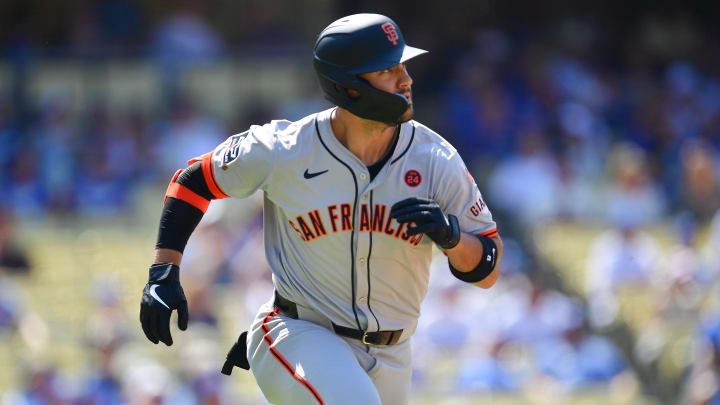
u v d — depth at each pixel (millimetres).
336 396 10766
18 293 33125
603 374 31797
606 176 47344
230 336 31422
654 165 50844
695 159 42406
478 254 11375
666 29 65938
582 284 38406
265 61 50656
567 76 54125
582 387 31375
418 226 10680
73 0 53125
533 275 37500
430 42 55469
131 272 37906
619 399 31391
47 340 32125
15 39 51844
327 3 56375
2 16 52469
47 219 42031
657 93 57281
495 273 11727
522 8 62094
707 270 35688
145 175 43969
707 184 41938
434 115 50438
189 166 11734
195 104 48562
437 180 11414
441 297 32062
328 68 10953
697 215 41688
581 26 63531
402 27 57969
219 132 46594
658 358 34094
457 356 31438
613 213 42375
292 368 11281
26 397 27250
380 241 11320
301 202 11297
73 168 43438
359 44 10805
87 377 28516
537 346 31578
